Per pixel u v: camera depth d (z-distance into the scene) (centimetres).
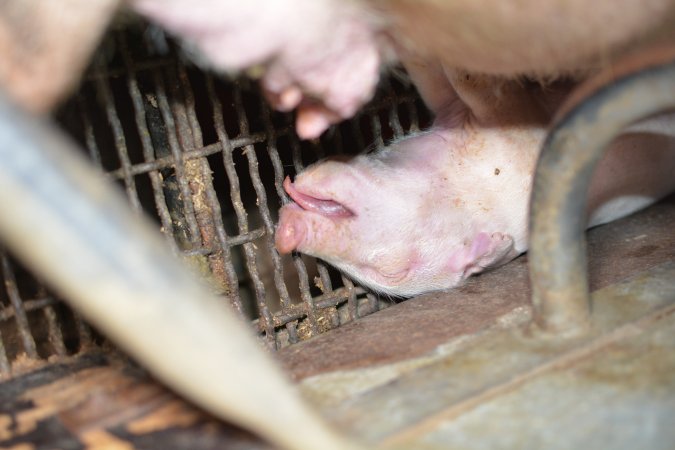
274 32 62
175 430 58
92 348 71
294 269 93
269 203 91
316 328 78
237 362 51
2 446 58
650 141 79
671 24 62
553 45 64
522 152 78
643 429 55
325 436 53
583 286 62
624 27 62
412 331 68
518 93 76
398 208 76
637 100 57
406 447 55
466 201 78
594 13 61
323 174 76
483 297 73
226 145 75
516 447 54
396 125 82
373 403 59
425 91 79
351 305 80
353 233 76
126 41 72
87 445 58
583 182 59
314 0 62
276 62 65
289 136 78
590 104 58
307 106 70
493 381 59
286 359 66
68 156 48
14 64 58
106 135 84
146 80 76
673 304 64
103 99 71
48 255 47
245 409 51
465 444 55
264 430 52
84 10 58
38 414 61
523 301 71
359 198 76
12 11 57
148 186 87
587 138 58
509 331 63
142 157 86
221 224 75
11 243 48
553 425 56
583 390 57
